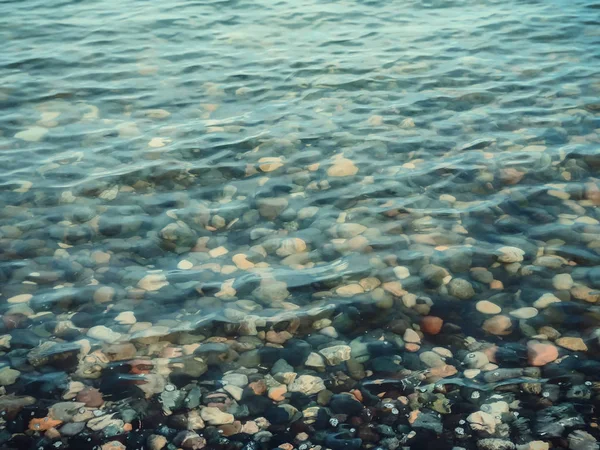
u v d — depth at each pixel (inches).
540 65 116.3
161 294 72.4
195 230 80.3
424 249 77.0
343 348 67.3
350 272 74.5
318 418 62.0
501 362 65.7
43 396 63.5
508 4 151.6
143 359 66.4
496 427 61.0
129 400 63.3
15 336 68.1
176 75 115.2
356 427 61.4
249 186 87.0
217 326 69.3
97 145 95.2
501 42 128.0
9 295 72.0
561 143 93.3
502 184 86.0
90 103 105.7
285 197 85.0
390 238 78.6
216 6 153.1
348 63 119.2
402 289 72.6
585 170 87.8
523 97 105.3
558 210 81.5
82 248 77.7
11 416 62.0
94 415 62.2
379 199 84.4
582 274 73.4
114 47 127.9
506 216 81.0
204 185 87.3
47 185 87.3
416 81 111.0
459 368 65.4
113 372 65.4
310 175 88.8
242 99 106.9
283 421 61.8
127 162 91.6
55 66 118.3
